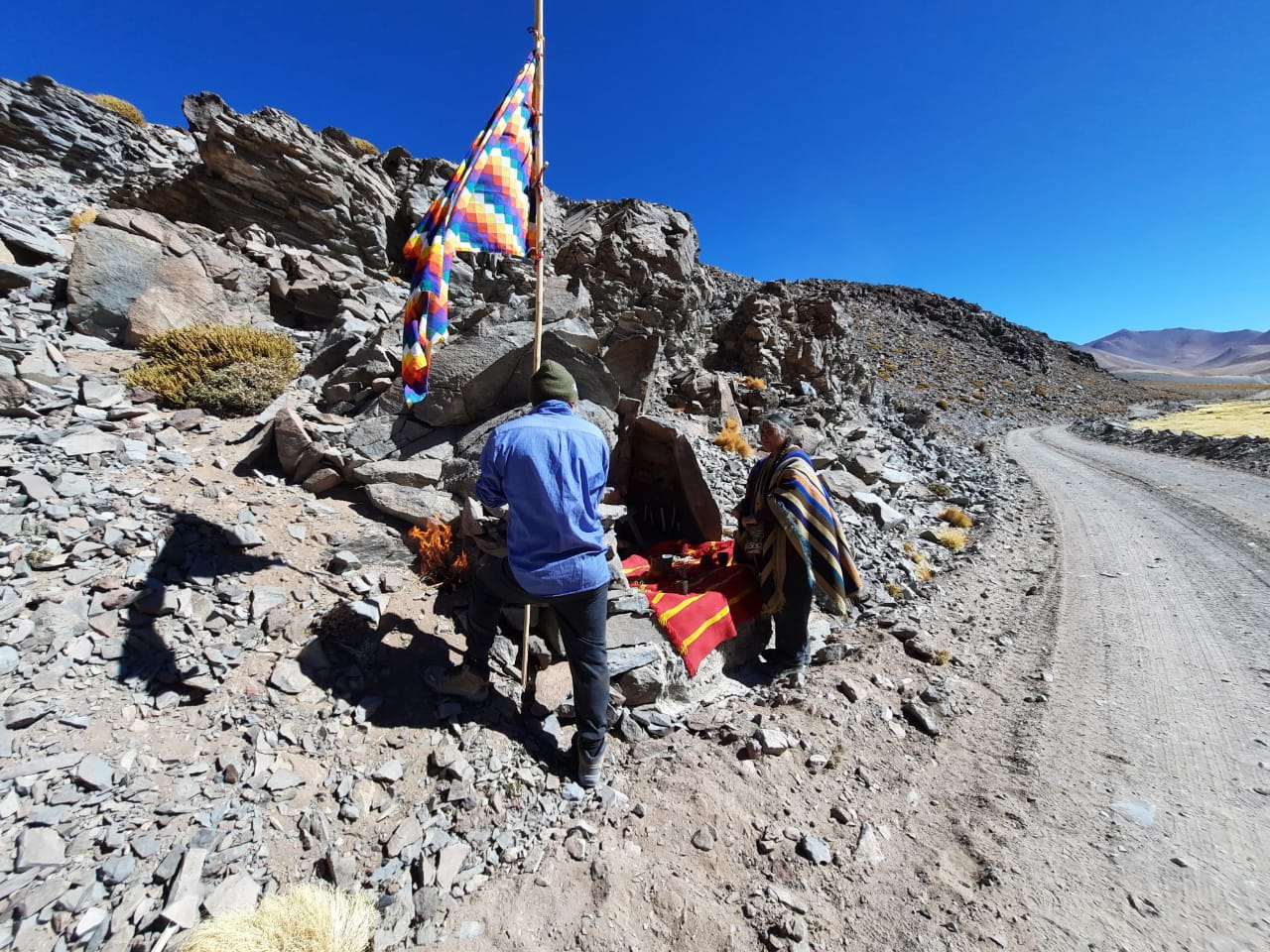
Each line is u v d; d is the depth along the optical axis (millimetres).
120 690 2744
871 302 88562
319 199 12156
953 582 7230
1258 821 3244
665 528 6059
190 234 8016
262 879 2240
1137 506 12547
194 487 4227
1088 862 2932
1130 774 3641
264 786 2576
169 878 2141
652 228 14531
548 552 2812
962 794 3426
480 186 3363
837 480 9070
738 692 4344
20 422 4277
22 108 14609
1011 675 4930
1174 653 5406
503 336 5156
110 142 16344
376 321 7898
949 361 64438
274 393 5703
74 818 2219
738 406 12094
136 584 3258
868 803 3277
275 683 3004
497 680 3564
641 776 3246
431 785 2816
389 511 4379
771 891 2631
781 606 4535
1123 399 73938
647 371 7863
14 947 1854
